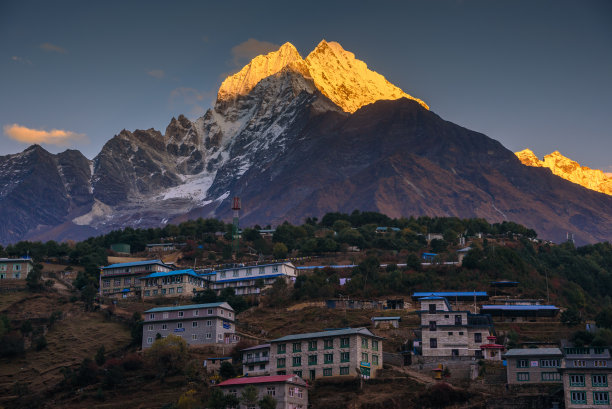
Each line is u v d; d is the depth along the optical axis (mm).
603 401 153500
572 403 155000
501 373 176625
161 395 187000
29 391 197375
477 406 163000
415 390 173125
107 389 193500
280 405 165500
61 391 196250
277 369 188125
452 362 187500
